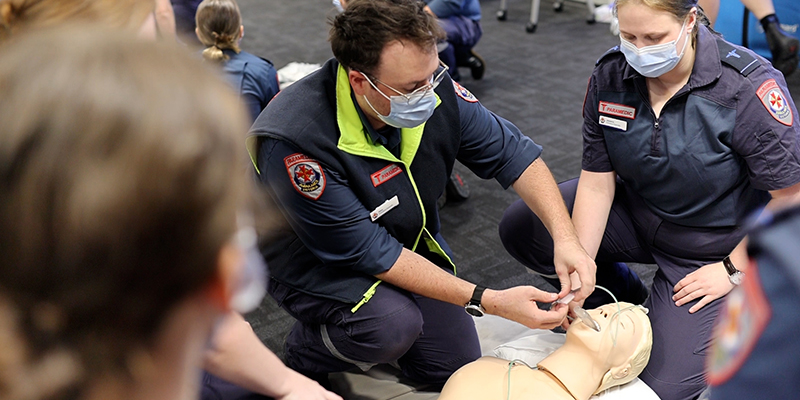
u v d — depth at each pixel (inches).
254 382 42.9
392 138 57.4
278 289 64.3
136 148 13.0
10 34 27.7
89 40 13.9
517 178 64.5
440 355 65.9
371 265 57.8
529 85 161.9
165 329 15.4
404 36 49.3
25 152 12.8
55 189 12.8
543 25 212.2
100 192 12.9
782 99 56.8
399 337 60.5
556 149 127.3
